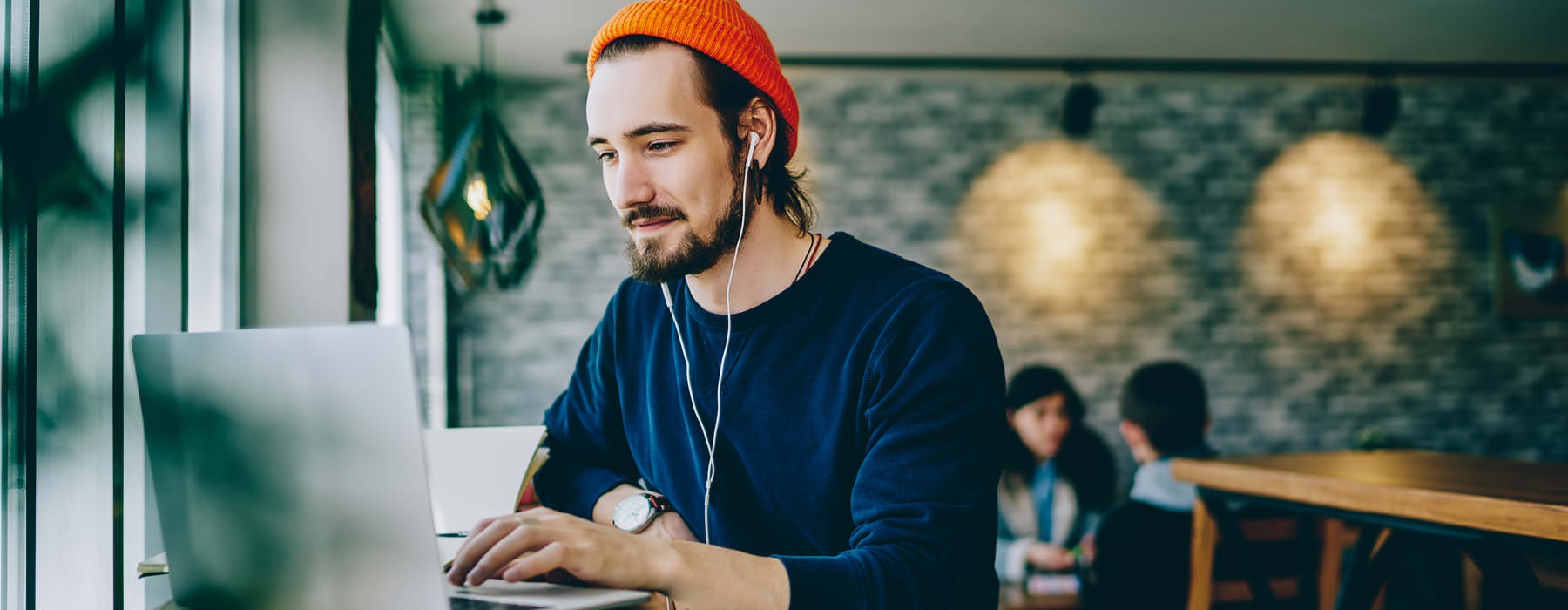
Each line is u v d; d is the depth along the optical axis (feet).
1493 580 6.15
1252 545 8.94
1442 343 16.72
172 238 4.97
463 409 14.69
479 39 13.12
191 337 2.62
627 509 3.60
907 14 13.00
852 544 2.96
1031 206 15.90
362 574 2.39
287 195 5.83
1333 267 16.52
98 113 3.92
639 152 3.06
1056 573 13.79
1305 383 16.39
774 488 3.38
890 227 15.67
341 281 5.84
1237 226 16.31
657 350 3.75
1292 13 13.19
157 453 2.79
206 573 2.75
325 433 2.39
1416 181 16.76
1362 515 7.04
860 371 3.20
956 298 3.16
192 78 5.66
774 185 3.37
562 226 14.96
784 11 12.88
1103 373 15.94
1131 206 16.12
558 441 4.14
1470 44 14.64
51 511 3.84
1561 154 17.06
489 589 2.55
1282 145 16.44
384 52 12.39
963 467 2.91
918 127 15.78
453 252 7.83
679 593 2.46
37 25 3.68
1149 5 12.80
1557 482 6.90
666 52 3.03
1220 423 16.17
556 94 14.96
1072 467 14.28
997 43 14.26
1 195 3.60
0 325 3.58
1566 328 17.03
